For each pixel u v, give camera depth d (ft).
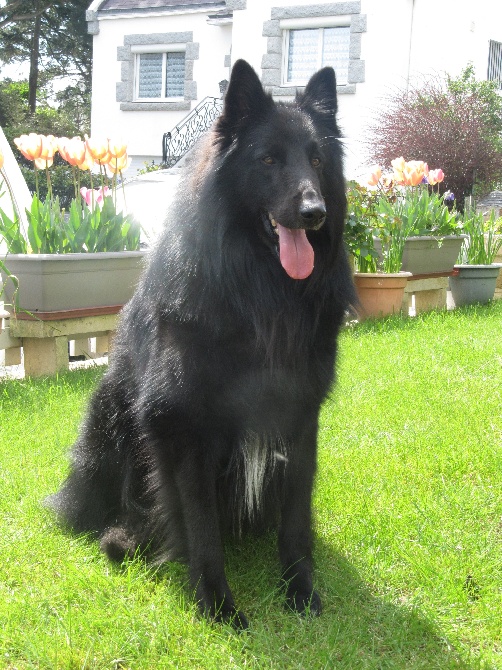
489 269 17.16
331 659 5.31
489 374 11.36
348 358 11.91
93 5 38.27
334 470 8.11
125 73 38.17
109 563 6.82
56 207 12.00
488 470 8.09
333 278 6.48
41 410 9.72
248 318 6.03
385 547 6.89
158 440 6.23
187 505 6.15
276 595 6.36
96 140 11.70
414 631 5.78
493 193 29.66
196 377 5.93
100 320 11.79
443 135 27.35
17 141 11.51
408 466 8.21
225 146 6.22
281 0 31.96
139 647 5.55
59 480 7.98
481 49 32.24
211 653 5.43
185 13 36.14
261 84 6.32
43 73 61.46
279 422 6.26
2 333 11.23
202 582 6.11
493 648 5.61
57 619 5.79
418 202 16.71
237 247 6.08
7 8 52.95
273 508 6.78
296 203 5.86
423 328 14.17
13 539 6.97
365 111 30.99
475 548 6.84
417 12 29.81
